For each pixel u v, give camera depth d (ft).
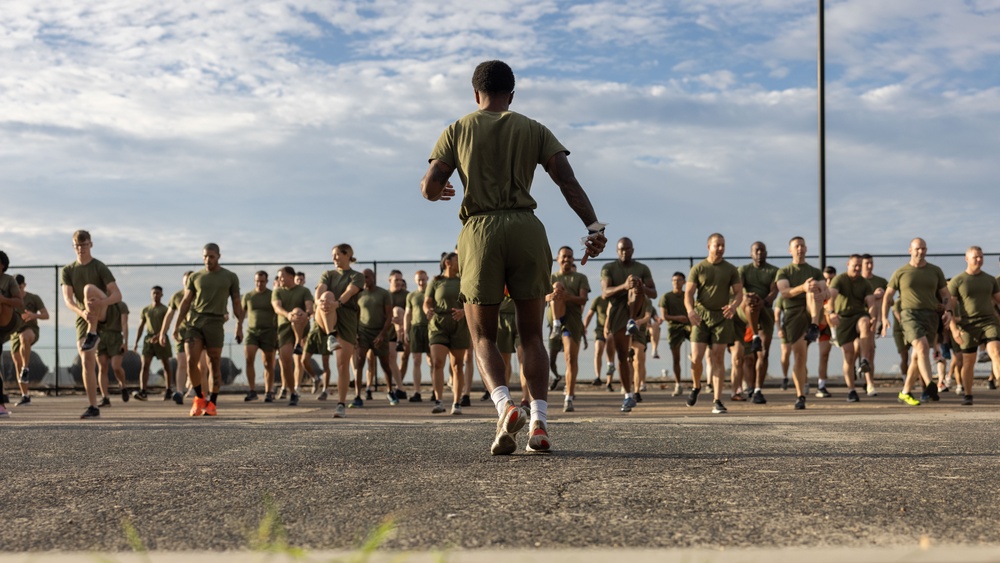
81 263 30.58
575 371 33.53
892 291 36.24
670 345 50.42
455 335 33.04
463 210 13.78
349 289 30.01
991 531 6.94
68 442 16.42
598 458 12.37
